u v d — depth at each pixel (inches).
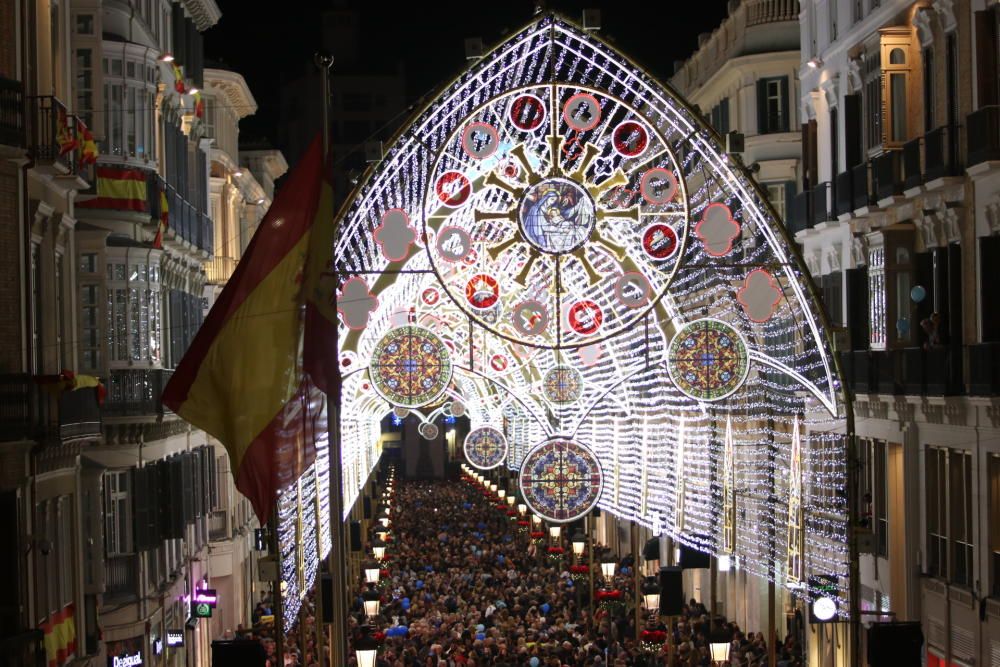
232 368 688.4
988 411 1010.1
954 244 1085.8
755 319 875.4
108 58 1259.2
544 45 824.9
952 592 1080.2
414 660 1206.9
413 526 2694.4
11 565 821.2
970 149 1032.8
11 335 866.1
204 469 1572.3
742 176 835.4
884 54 1192.2
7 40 869.8
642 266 962.1
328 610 920.3
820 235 1406.3
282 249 700.0
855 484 795.4
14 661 791.1
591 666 1171.9
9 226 868.6
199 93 1611.7
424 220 826.8
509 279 1172.5
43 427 872.3
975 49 1031.0
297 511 988.6
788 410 1427.2
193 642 1520.7
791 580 1132.5
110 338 1250.6
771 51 1638.8
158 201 1305.4
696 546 1523.1
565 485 969.5
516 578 1749.5
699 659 1235.9
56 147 905.5
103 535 1219.9
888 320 1196.5
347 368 956.6
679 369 918.4
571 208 839.1
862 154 1278.3
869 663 760.3
